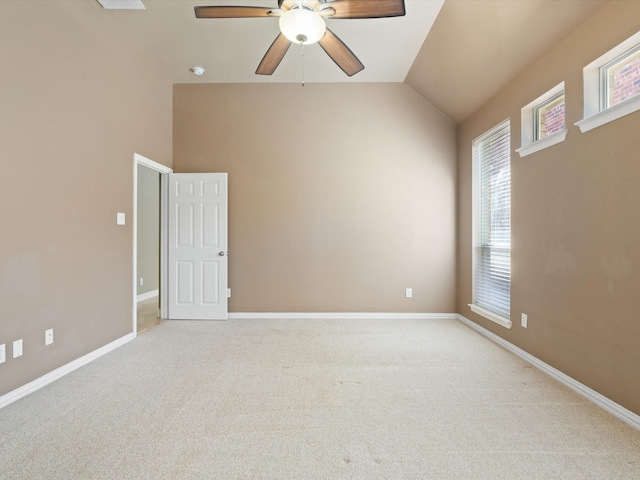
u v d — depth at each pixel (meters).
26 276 2.15
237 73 3.87
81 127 2.62
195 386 2.27
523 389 2.23
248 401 2.07
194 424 1.81
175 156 4.12
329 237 4.10
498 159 3.34
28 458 1.53
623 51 1.95
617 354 1.88
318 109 4.09
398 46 3.30
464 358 2.79
